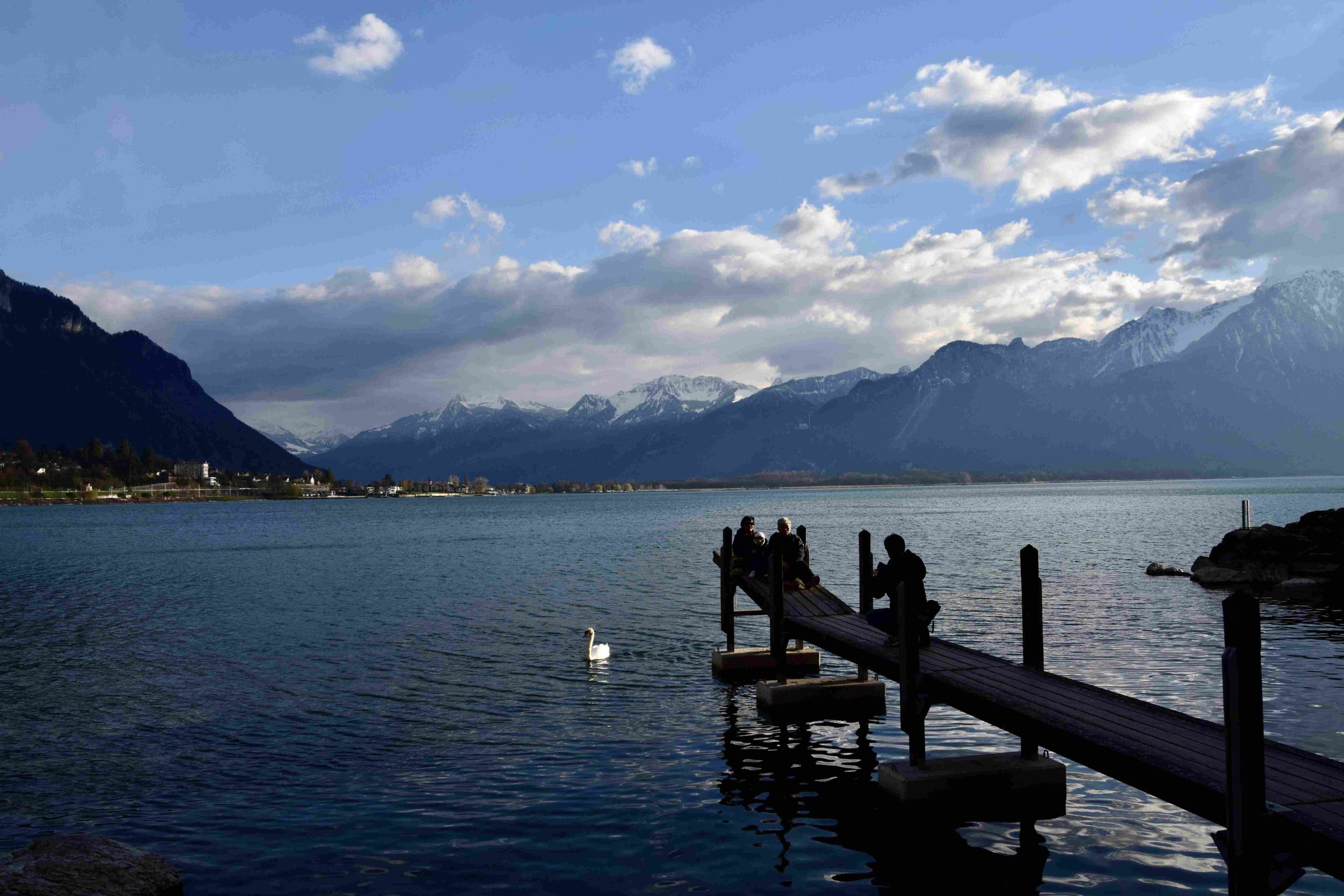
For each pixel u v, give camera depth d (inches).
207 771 718.5
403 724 857.5
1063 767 632.4
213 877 515.5
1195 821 581.9
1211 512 5492.1
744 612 1102.4
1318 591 1637.6
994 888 493.0
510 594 1975.9
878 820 593.3
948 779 619.2
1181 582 1868.8
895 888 494.3
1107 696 555.2
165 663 1197.1
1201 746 445.4
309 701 959.0
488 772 705.0
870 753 746.2
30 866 471.2
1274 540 1840.6
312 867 528.1
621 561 2901.1
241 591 2155.5
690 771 702.5
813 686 897.5
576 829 583.8
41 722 885.2
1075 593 1716.3
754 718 868.0
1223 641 1182.9
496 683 1038.4
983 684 588.1
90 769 725.9
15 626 1577.3
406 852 548.4
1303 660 1049.5
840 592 1793.8
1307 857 340.5
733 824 589.9
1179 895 479.8
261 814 617.6
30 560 3442.4
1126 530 3885.3
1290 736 737.0
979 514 6136.8
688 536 4426.7
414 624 1531.7
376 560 3174.2
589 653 1165.7
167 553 3818.9
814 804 624.7
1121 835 562.9
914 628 634.2
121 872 483.2
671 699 949.8
